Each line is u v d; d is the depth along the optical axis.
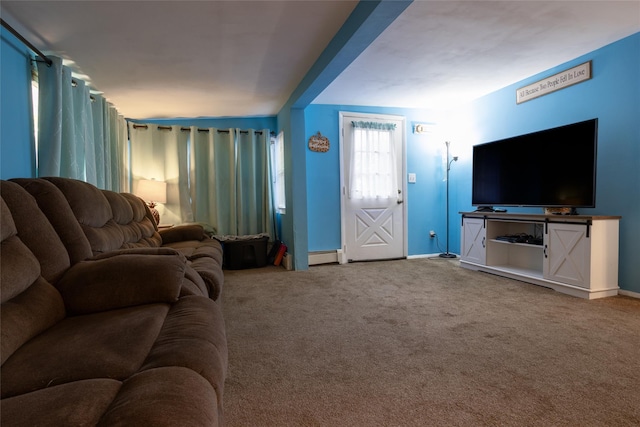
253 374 1.72
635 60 2.88
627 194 2.96
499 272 3.77
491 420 1.33
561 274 3.07
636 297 2.90
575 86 3.35
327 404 1.46
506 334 2.17
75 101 2.93
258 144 5.03
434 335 2.17
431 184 5.19
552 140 3.30
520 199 3.62
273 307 2.79
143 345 1.03
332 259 4.74
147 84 3.38
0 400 0.75
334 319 2.49
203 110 4.46
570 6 2.43
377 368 1.76
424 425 1.31
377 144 4.94
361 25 2.10
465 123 4.80
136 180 4.42
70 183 1.82
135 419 0.66
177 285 1.46
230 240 4.46
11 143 2.24
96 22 2.23
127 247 2.30
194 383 0.85
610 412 1.37
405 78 3.81
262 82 3.53
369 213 4.93
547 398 1.47
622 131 2.98
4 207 1.19
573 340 2.05
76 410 0.70
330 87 4.08
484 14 2.52
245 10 2.18
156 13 2.16
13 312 1.05
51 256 1.37
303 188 4.29
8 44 2.21
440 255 5.09
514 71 3.64
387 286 3.43
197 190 4.69
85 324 1.19
